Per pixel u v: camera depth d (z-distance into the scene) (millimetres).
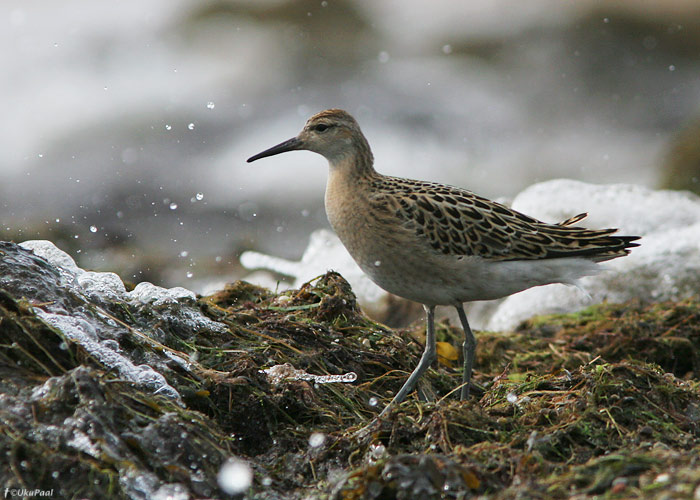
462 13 27219
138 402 6582
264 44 24672
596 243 8750
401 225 8641
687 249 13516
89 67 23016
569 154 21219
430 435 6891
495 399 8266
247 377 7496
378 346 9164
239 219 18016
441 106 22594
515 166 20750
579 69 24797
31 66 22828
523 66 24875
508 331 12336
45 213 17578
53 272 7820
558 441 6848
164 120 20984
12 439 5910
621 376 7789
